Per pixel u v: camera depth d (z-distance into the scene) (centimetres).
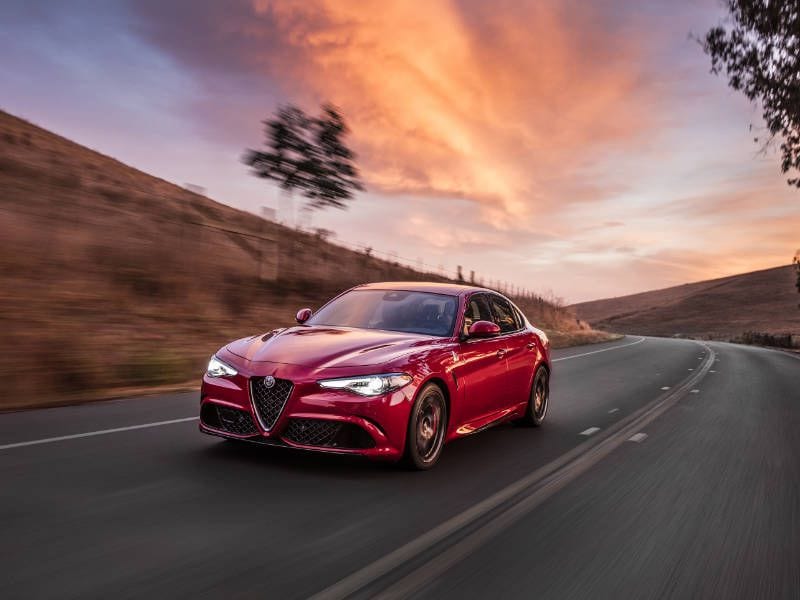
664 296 16662
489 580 312
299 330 569
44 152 3644
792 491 522
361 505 417
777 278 14038
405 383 491
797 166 1997
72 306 1220
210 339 1291
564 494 478
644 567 342
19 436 562
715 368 1903
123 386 905
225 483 445
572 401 1013
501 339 667
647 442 700
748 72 1928
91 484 430
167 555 318
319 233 2559
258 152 2336
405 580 306
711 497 491
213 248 1980
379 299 638
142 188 3953
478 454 596
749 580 333
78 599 265
